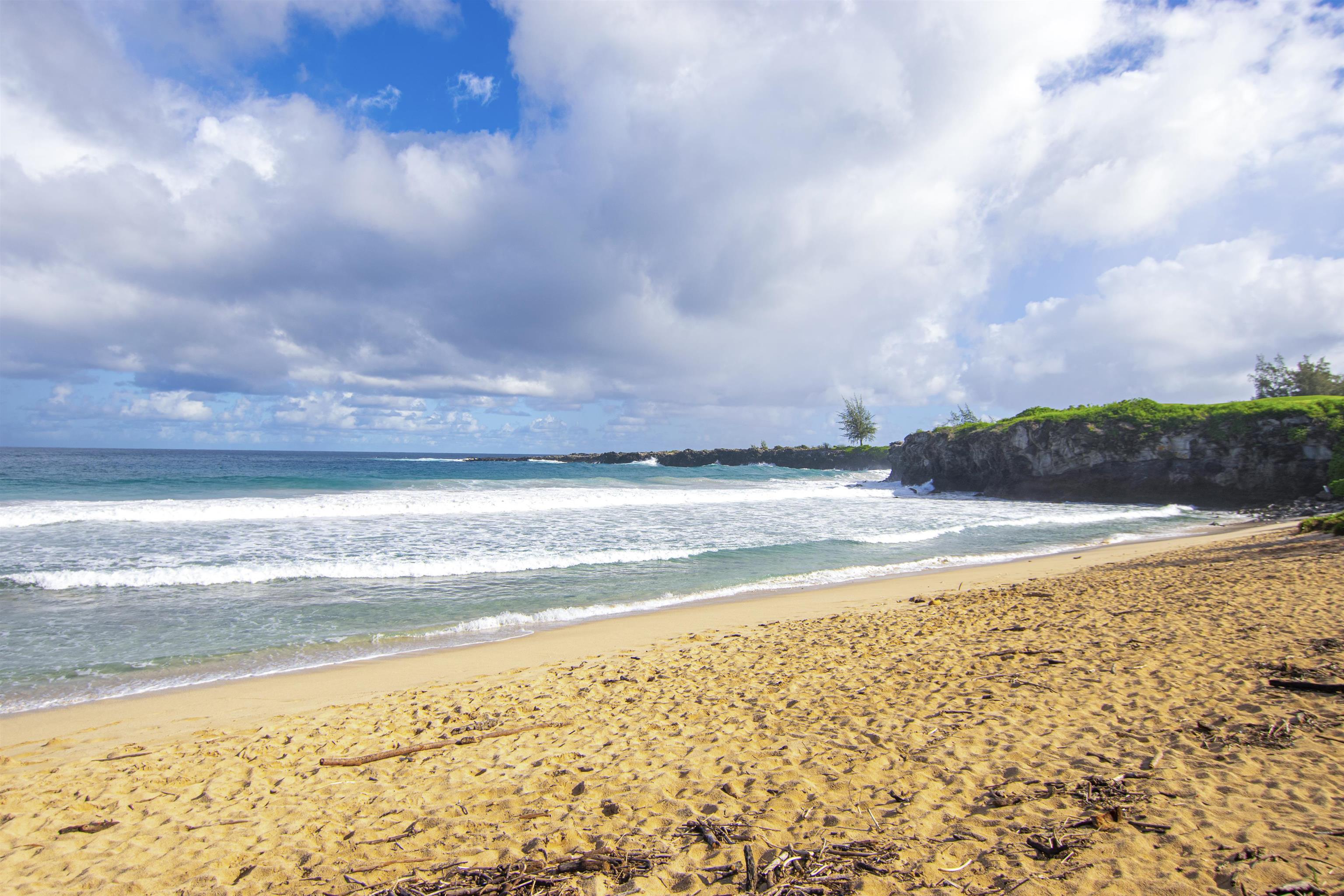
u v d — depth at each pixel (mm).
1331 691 5523
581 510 27203
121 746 6098
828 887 3287
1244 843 3373
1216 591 10711
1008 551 19562
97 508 20703
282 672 8445
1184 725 5121
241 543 16828
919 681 6977
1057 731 5230
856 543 20609
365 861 3861
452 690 7629
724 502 33312
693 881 3461
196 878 3768
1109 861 3324
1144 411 40469
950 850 3564
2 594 11977
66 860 4016
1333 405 35375
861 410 91000
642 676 7875
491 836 4098
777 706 6461
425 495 27781
